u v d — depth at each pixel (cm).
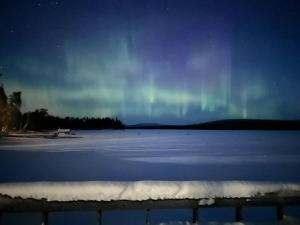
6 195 237
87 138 7006
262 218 608
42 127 9338
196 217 278
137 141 5759
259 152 3008
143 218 584
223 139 7031
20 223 509
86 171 1507
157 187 254
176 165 1820
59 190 243
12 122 7719
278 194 269
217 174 1452
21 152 2867
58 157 2336
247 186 266
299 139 6956
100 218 262
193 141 5888
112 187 250
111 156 2470
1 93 7525
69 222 552
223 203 263
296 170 1617
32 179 1234
